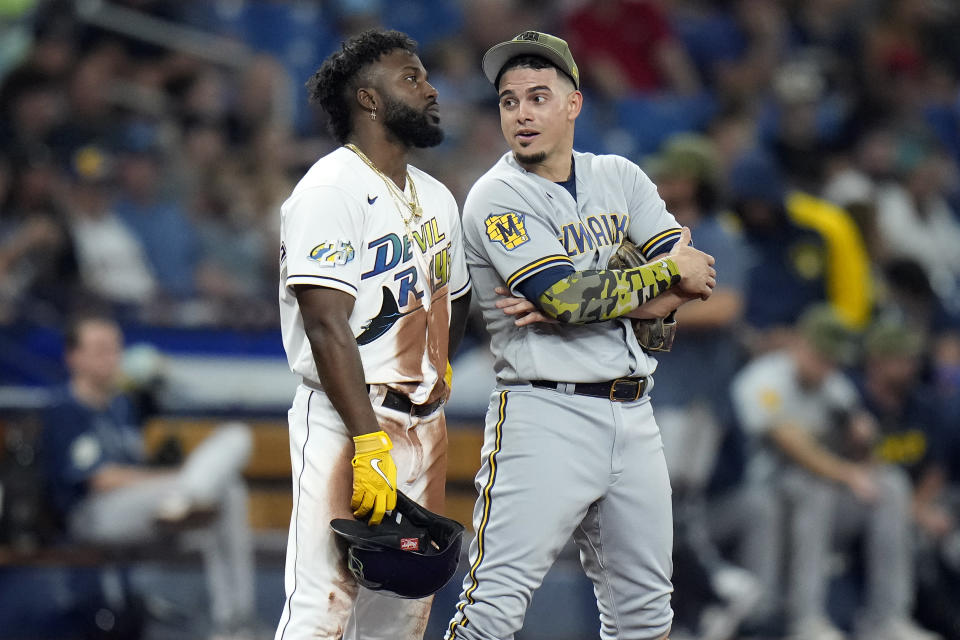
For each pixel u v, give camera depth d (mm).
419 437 14094
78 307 25828
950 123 45812
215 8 36281
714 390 23422
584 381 14000
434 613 23797
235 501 23172
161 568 24469
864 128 40156
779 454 25578
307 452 13719
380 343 13734
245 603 23031
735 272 23156
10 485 22672
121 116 32438
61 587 23672
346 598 13727
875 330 28172
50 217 27141
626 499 14227
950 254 39000
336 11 38094
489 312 14641
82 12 34031
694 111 38625
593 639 24312
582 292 13602
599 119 37500
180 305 26594
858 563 26750
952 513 28484
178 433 25156
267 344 26016
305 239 13266
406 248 13812
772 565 25297
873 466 26094
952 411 28328
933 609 26953
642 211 14703
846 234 29469
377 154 13922
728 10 44375
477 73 37281
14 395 24047
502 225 14008
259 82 33625
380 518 13102
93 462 23047
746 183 29375
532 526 13906
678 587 24250
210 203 30344
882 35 46031
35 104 29891
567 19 39781
